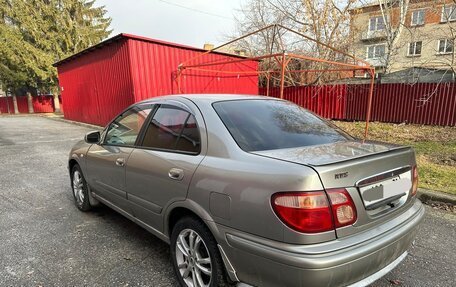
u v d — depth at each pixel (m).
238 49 21.02
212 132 2.38
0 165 7.14
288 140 2.46
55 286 2.58
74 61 16.28
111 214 4.13
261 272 1.90
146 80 12.17
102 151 3.54
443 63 12.55
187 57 13.44
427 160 7.06
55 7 24.66
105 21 29.70
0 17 24.11
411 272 2.77
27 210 4.28
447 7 11.59
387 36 16.03
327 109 16.42
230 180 2.05
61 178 5.96
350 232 1.87
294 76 18.83
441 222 3.83
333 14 16.53
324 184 1.79
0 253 3.12
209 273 2.27
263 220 1.86
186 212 2.47
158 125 2.90
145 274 2.75
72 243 3.32
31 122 18.33
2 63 24.44
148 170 2.74
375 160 2.06
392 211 2.17
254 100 3.01
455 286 2.57
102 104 14.46
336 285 1.80
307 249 1.74
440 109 13.06
